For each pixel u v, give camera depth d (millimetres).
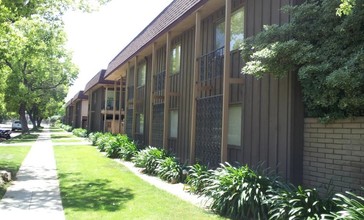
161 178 10883
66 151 20234
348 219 4477
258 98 9172
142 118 19516
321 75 6703
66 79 42844
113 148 17062
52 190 9125
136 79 18203
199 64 11609
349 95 6301
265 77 8922
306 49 6844
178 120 14461
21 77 34531
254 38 8188
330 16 6891
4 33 12836
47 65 38062
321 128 7492
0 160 15125
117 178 10992
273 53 7020
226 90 8984
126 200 7961
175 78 15047
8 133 33938
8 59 14352
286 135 8031
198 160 10922
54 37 22875
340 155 7027
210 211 6941
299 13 7367
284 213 5574
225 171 7258
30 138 33844
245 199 6289
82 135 36906
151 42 15266
